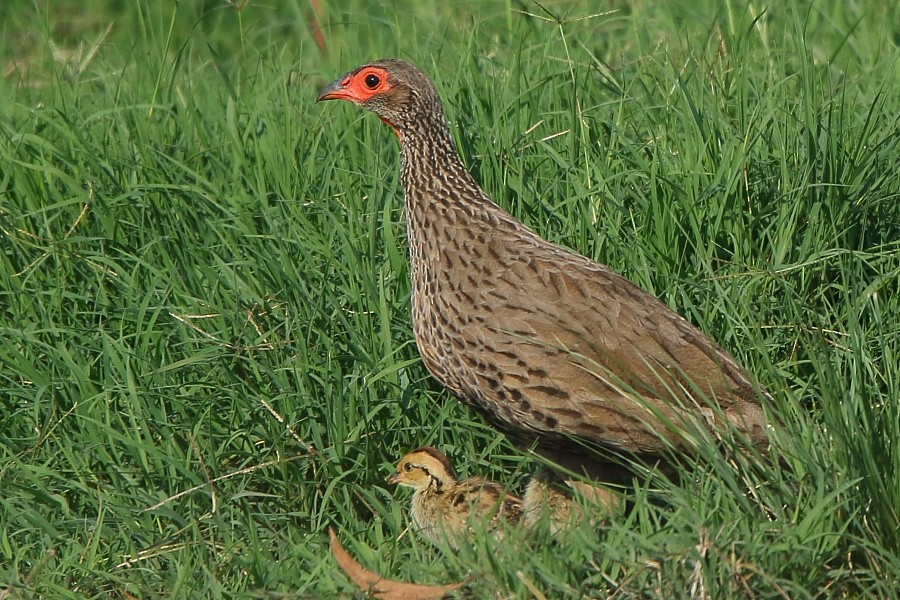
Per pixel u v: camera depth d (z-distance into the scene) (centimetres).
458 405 1082
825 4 1717
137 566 944
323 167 1281
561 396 951
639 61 1456
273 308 1108
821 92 1313
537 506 978
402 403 1064
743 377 972
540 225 1165
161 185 1195
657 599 782
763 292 1088
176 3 1495
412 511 1021
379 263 1159
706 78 1348
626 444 954
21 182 1273
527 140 1261
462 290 990
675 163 1209
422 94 1041
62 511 1001
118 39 2003
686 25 1602
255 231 1175
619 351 958
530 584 781
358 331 1088
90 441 1045
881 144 1207
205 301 1108
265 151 1286
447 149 1030
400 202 1229
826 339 1066
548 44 1438
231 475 984
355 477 1035
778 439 897
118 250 1157
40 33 1878
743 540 820
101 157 1283
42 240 1202
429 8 1831
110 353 1066
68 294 1141
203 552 926
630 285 1002
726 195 1127
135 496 985
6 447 1036
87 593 916
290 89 1545
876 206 1193
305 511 991
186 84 1617
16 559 920
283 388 1048
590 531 859
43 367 1105
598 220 1152
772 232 1155
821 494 835
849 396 918
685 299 1077
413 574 862
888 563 816
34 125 1409
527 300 971
